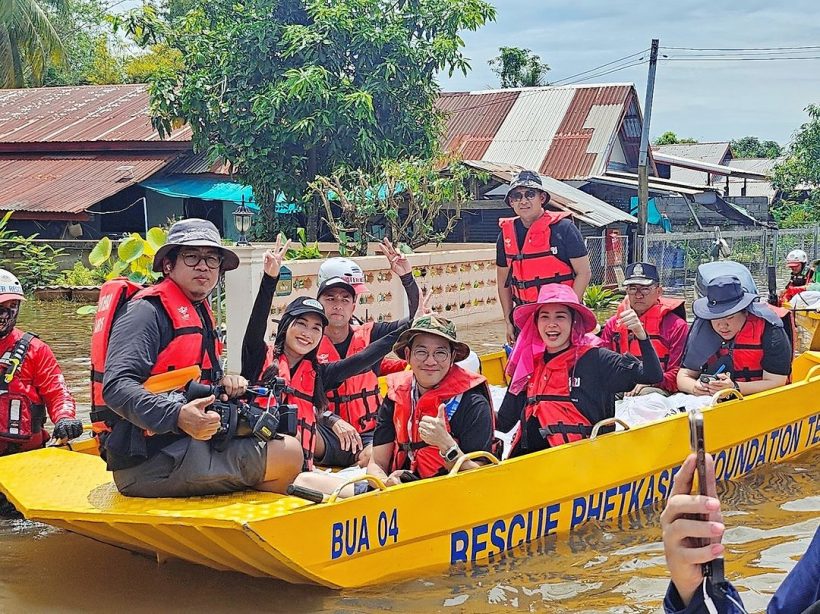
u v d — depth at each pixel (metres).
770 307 6.92
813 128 39.62
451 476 4.54
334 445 5.75
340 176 18.12
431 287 14.26
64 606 4.18
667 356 7.14
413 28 19.48
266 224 19.98
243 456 4.42
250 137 18.84
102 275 19.41
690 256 22.33
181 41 20.08
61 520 4.30
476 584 4.39
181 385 4.41
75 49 44.31
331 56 18.56
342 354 6.01
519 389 5.60
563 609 4.13
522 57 35.69
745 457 6.27
